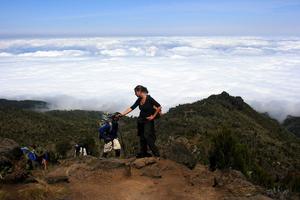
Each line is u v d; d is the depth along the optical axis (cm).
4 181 816
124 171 908
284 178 1314
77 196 779
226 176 863
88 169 908
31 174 895
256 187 832
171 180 881
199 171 936
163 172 921
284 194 865
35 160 1232
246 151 1120
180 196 793
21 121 8062
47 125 8169
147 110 975
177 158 991
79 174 891
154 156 982
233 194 794
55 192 788
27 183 823
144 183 860
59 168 964
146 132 973
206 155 1141
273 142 6088
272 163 3192
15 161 1111
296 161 4509
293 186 1214
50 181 846
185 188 835
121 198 780
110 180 873
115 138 1116
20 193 758
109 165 920
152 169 916
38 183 824
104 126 1109
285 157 4669
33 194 761
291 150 5838
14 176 823
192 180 866
